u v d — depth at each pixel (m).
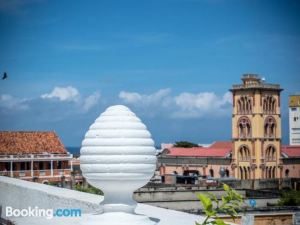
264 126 101.44
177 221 6.91
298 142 110.81
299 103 111.31
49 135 73.38
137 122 5.98
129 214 6.16
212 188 45.44
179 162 103.00
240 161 101.56
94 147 5.86
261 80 101.81
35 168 68.62
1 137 70.06
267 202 46.03
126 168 5.80
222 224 4.81
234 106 103.88
